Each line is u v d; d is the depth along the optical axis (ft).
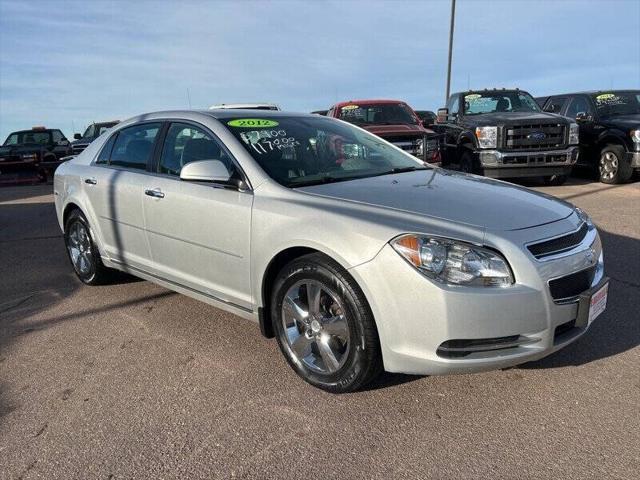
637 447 8.66
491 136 33.35
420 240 9.10
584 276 10.03
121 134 16.02
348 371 9.98
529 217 10.07
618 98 37.88
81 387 11.01
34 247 23.90
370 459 8.59
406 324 9.14
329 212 10.18
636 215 25.32
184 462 8.63
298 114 14.94
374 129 33.45
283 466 8.49
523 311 9.02
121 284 17.42
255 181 11.54
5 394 10.85
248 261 11.40
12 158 54.54
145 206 13.88
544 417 9.53
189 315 14.57
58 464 8.66
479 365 9.11
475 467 8.34
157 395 10.61
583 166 38.24
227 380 11.09
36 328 14.14
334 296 9.91
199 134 13.19
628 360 11.40
